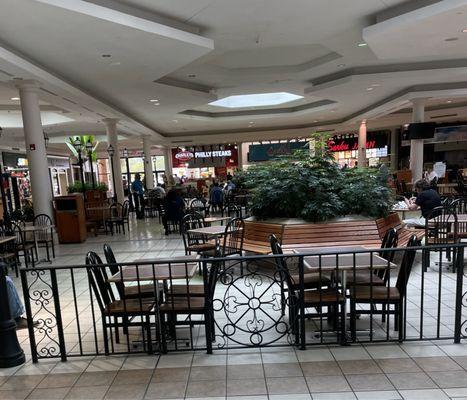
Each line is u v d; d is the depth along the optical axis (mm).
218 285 4711
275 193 5512
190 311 2875
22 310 3678
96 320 3793
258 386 2422
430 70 8289
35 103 7309
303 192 5449
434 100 12430
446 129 17281
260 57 7750
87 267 2797
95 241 8539
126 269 3197
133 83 7840
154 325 3299
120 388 2477
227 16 5184
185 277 2816
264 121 16125
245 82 9367
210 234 5250
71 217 8297
